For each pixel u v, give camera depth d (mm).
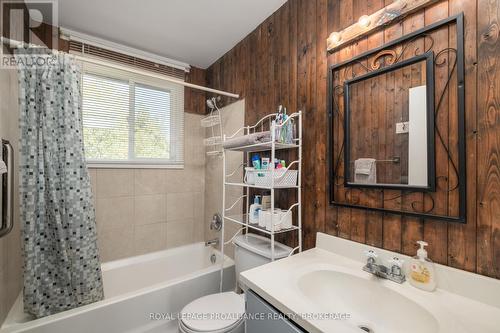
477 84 818
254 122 1878
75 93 1573
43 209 1460
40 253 1452
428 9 938
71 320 1348
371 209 1100
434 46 918
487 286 781
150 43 2129
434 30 917
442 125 896
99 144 2068
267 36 1761
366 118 1132
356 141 1170
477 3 822
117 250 2150
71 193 1523
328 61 1312
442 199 896
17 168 1515
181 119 2500
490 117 792
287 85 1571
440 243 906
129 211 2209
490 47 794
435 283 877
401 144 1007
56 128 1516
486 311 757
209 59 2426
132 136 2229
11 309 1435
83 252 1556
